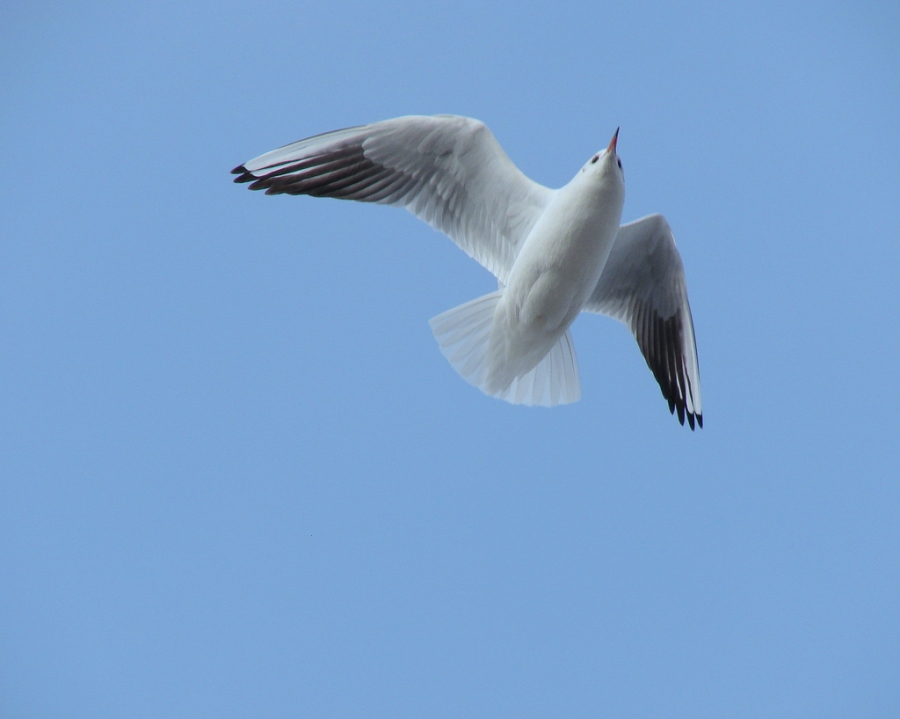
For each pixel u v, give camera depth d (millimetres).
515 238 12008
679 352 12688
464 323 12039
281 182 12328
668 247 12195
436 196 12281
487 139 11711
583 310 13047
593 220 11102
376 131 11977
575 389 12438
